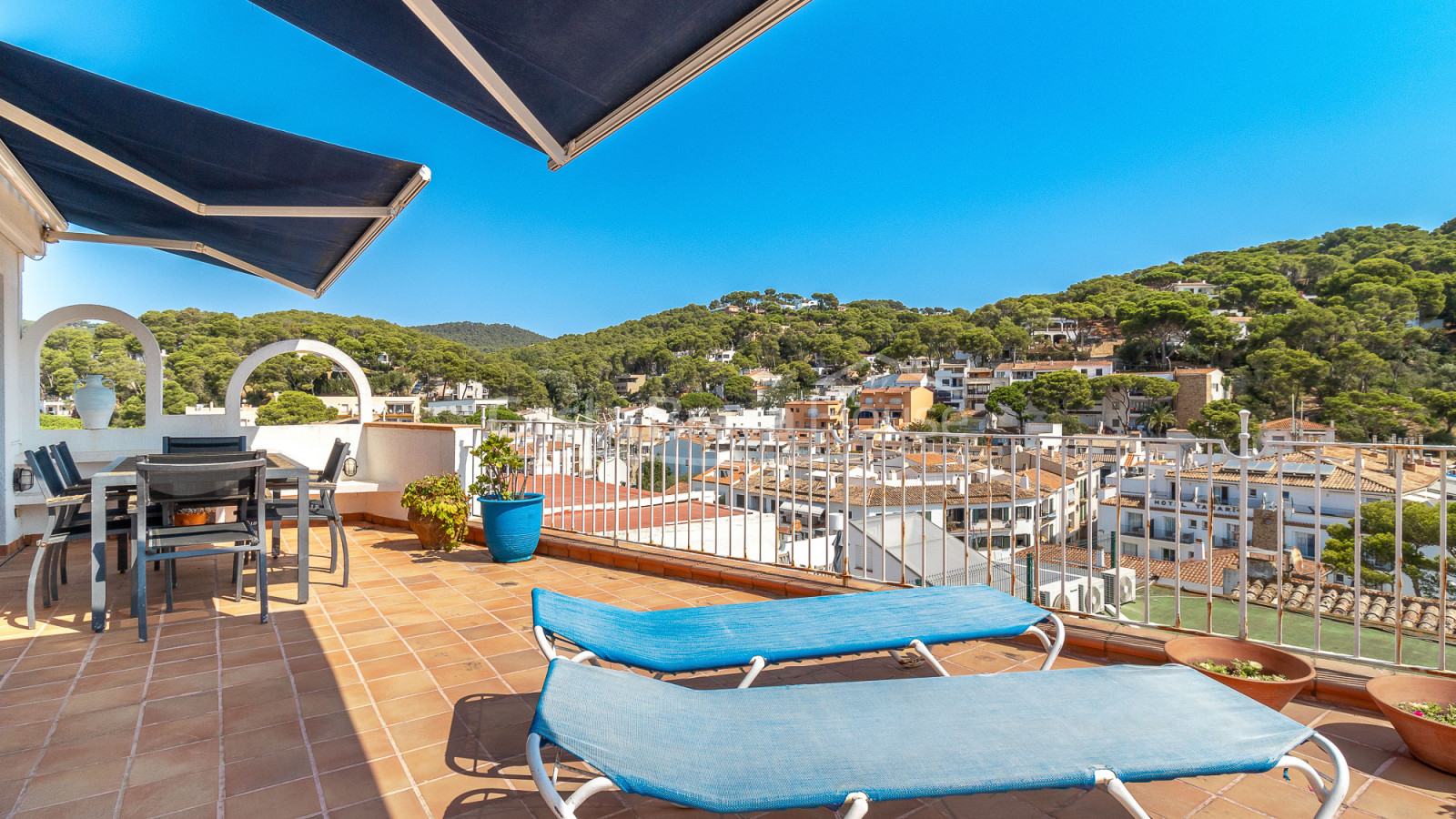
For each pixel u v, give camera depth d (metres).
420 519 5.27
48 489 3.50
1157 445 2.94
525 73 2.71
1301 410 65.31
